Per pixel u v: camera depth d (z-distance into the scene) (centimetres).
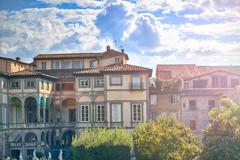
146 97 9375
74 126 10331
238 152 4869
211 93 9612
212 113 5269
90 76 9756
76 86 9806
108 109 9450
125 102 9412
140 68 9425
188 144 6266
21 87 9994
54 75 11044
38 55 11588
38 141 9694
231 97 9312
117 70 9412
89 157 7138
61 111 10719
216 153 4903
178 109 9800
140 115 9362
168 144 6228
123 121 9375
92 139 7281
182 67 11619
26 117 10450
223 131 4997
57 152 9375
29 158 9519
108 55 10912
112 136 7269
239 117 5025
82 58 11238
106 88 9469
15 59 11319
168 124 6694
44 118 10162
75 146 7288
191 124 9656
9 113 10050
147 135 6391
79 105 9775
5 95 9925
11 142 9650
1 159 8288
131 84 9406
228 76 9738
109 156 7119
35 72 10038
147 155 6303
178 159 6069
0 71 10088
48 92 10438
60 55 11444
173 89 9944
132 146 7188
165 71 11419
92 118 9675
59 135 10388
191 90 9769
